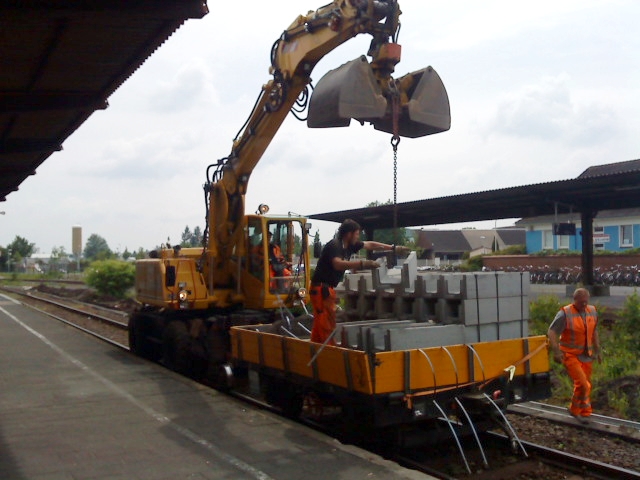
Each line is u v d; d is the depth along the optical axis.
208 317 12.45
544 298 14.80
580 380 8.47
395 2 8.70
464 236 67.75
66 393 9.66
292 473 5.99
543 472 6.69
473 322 7.11
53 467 6.26
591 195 19.41
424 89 7.88
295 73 10.24
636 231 36.72
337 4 9.12
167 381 10.59
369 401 6.45
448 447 7.61
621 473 6.42
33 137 13.29
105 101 10.77
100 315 25.89
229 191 11.92
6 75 9.33
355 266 7.39
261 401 10.01
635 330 13.02
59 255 95.06
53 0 6.58
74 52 8.48
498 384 7.20
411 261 7.79
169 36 7.98
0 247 98.00
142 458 6.50
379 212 24.17
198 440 7.09
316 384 7.32
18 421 8.02
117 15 6.85
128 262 36.47
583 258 21.62
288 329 9.48
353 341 7.26
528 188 18.38
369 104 7.52
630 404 9.12
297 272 12.32
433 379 6.62
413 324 7.32
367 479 5.81
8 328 18.94
